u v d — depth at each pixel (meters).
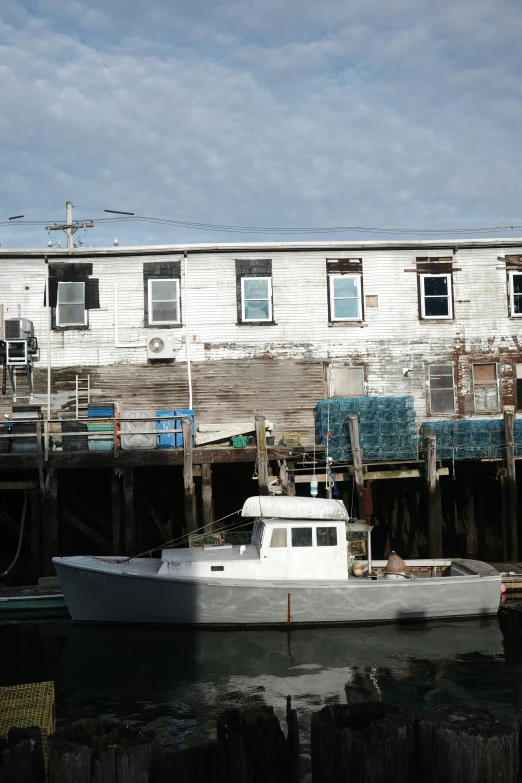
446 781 4.84
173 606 14.26
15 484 17.84
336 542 14.66
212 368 21.86
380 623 14.43
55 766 4.86
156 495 21.16
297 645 13.31
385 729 4.98
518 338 22.45
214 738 9.30
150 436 18.78
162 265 22.08
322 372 22.03
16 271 21.86
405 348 22.28
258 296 22.17
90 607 14.68
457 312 22.44
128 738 5.28
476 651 12.88
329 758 5.10
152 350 21.53
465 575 15.02
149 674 11.86
